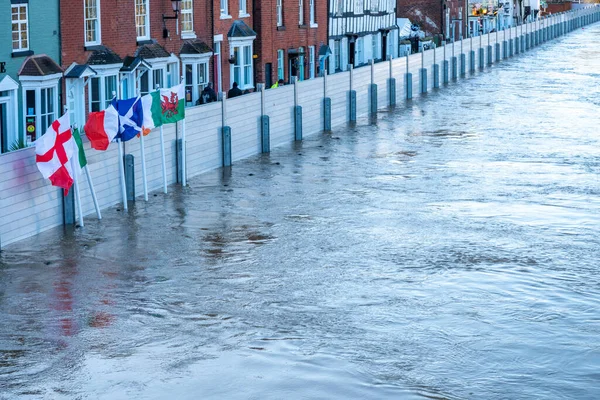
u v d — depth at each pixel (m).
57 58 48.38
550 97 78.88
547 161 50.03
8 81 44.56
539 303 27.75
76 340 24.97
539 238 34.75
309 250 33.16
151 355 24.03
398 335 25.27
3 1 44.28
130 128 37.84
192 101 60.97
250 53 68.75
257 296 28.33
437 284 29.42
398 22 113.38
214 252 32.84
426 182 44.56
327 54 82.31
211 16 62.41
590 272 30.72
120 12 52.97
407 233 35.41
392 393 22.00
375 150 53.22
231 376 22.83
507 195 41.78
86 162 36.12
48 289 28.92
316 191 42.44
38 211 34.59
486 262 31.75
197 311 27.09
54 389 22.20
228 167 47.72
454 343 24.75
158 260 31.89
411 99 78.25
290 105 55.47
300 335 25.27
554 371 23.14
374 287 29.14
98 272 30.55
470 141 56.47
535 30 148.62
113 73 51.78
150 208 38.75
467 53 103.50
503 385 22.39
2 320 26.34
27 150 33.88
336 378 22.72
